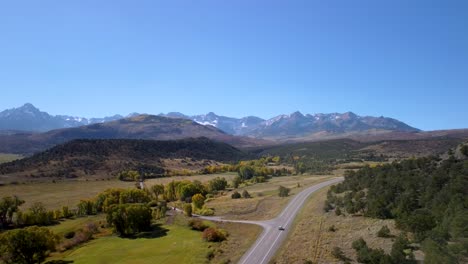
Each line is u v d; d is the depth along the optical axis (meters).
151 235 113.06
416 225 64.94
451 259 50.44
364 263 59.16
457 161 93.19
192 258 84.44
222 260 78.25
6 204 129.12
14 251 91.25
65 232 118.88
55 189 193.38
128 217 116.62
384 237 67.62
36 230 95.62
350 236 73.19
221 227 111.62
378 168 116.62
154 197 176.88
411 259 54.50
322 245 71.62
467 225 56.78
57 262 92.62
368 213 84.56
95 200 153.50
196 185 176.50
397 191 87.75
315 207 111.38
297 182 185.00
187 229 115.94
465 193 70.25
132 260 88.44
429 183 83.06
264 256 76.38
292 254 71.81
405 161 113.00
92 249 101.75
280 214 114.44
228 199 157.12
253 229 101.69
